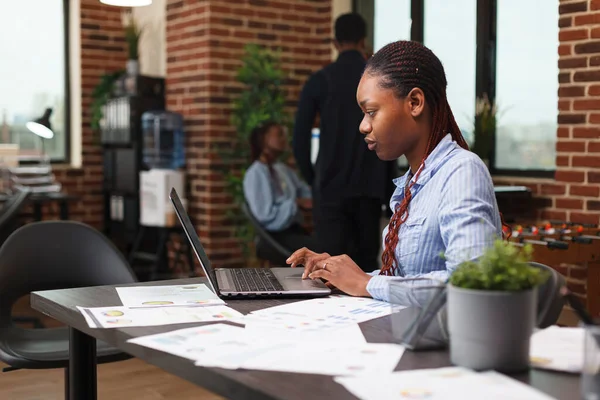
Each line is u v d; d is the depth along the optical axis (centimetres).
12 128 651
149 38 614
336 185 381
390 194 381
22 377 355
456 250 154
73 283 259
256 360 114
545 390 100
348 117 379
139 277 579
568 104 416
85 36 658
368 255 388
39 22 658
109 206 625
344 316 146
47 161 622
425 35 526
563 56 417
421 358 115
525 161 468
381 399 95
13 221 447
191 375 113
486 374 105
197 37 545
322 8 582
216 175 541
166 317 147
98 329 139
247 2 548
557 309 130
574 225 376
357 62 383
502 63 480
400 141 173
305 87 393
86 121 661
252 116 523
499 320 105
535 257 322
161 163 559
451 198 161
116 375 360
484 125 444
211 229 539
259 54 531
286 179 471
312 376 106
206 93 537
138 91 572
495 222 162
